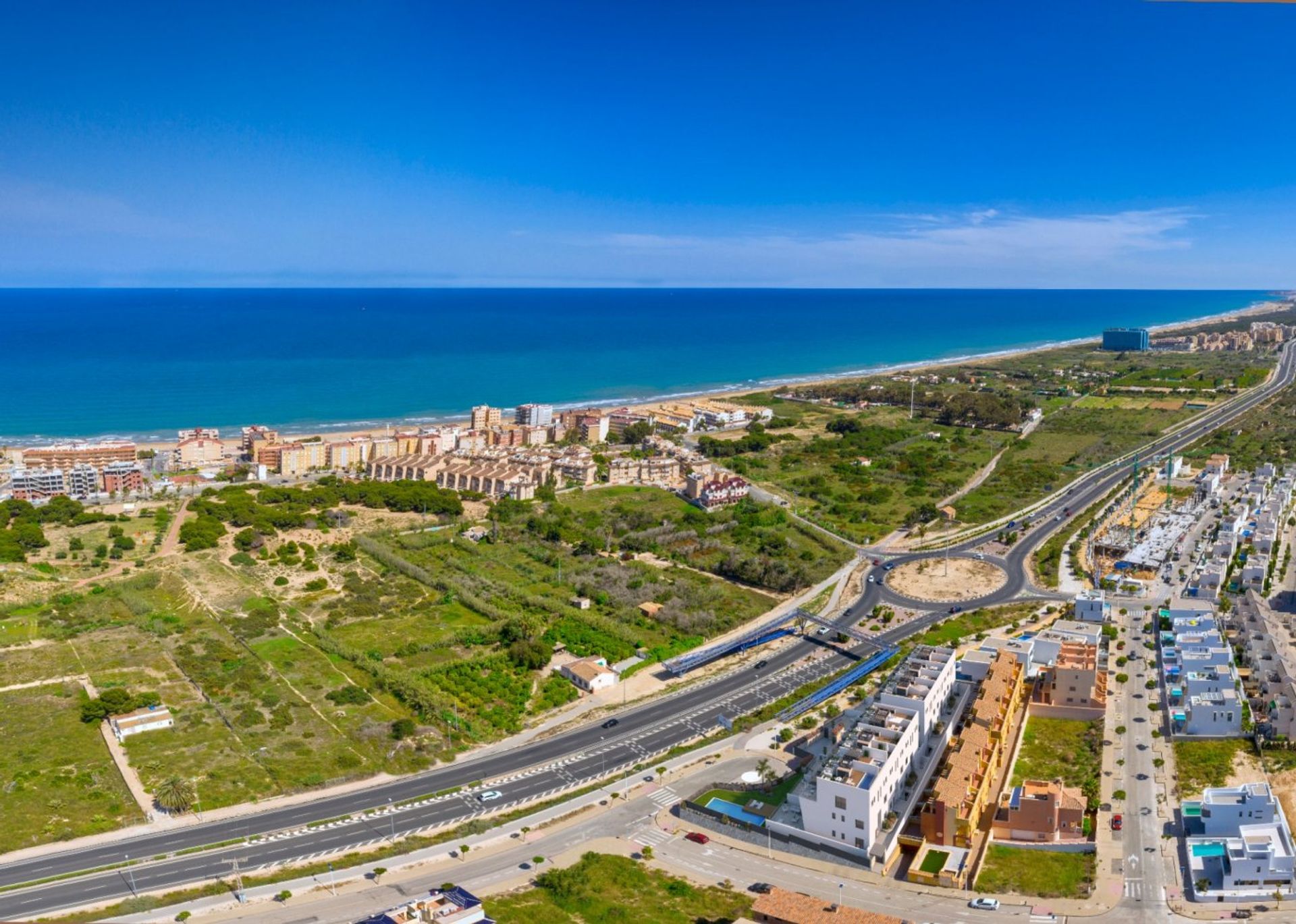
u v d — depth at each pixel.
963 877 198.88
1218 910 187.75
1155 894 193.00
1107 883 196.75
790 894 181.50
